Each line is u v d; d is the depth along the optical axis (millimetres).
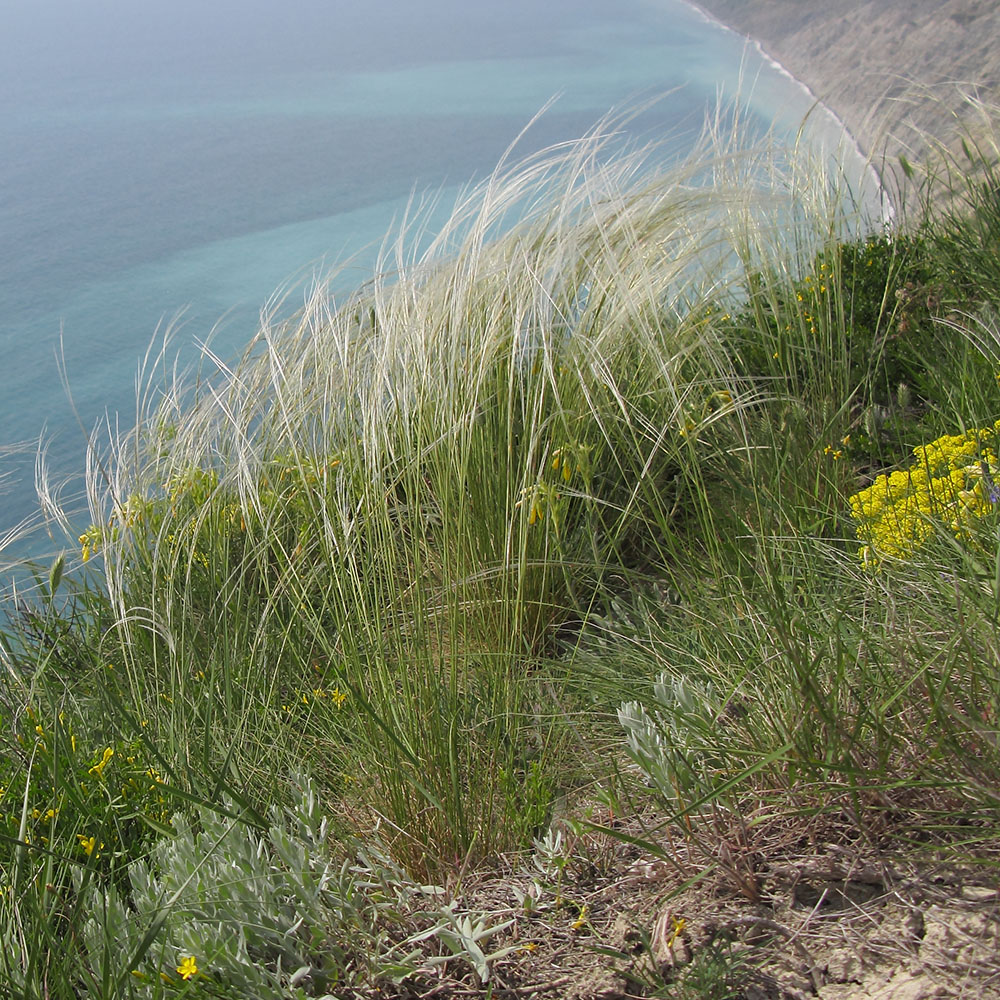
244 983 1647
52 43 114812
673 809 1939
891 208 4555
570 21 83375
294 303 3902
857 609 2291
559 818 2221
